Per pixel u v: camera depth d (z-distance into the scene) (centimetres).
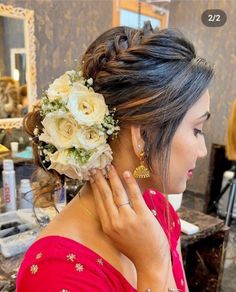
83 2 138
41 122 53
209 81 51
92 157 49
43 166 59
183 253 143
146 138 50
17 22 120
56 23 132
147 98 48
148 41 49
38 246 51
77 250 50
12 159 126
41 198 81
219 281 141
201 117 51
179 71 49
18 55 123
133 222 51
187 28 138
